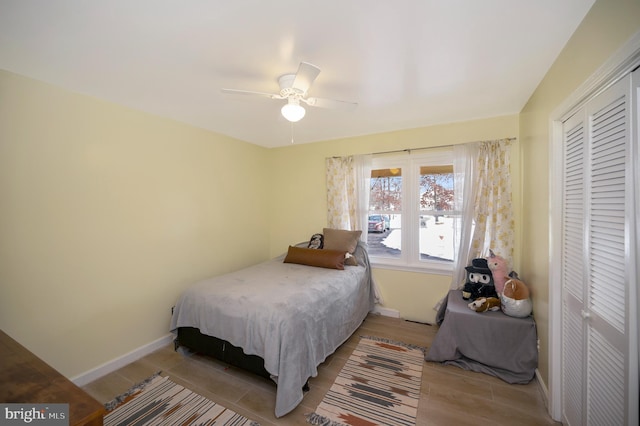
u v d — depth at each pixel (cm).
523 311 213
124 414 172
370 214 346
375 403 182
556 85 161
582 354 134
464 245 280
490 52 155
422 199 316
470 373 215
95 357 212
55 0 110
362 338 274
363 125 299
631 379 96
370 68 173
